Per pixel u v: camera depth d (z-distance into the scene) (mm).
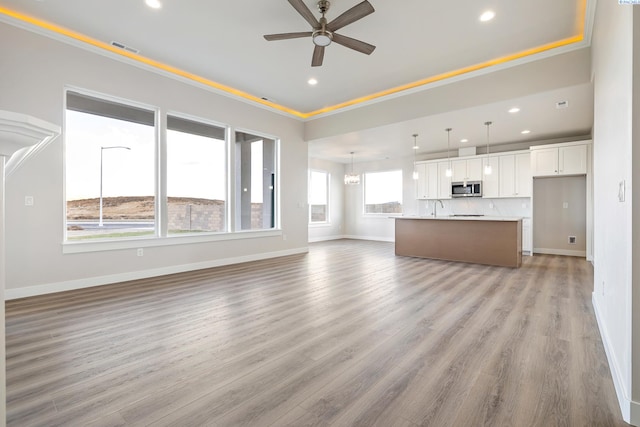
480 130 5953
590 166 5801
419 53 4059
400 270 4934
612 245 2062
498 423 1477
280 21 3422
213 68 4551
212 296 3504
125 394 1698
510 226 5152
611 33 2102
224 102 5348
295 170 6723
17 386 1765
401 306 3150
